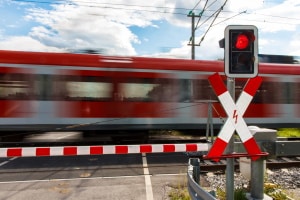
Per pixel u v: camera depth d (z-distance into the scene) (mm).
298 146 4730
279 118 11992
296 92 12211
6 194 5711
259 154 3848
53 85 10172
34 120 10023
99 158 8961
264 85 11891
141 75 10797
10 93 9875
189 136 14250
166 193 5820
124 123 10617
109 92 10547
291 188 6320
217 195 5523
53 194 5730
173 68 11047
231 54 3857
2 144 10688
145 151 6945
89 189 6047
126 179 6785
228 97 3816
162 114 10898
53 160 8641
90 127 10414
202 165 7695
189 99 11109
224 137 3783
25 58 10016
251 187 4879
